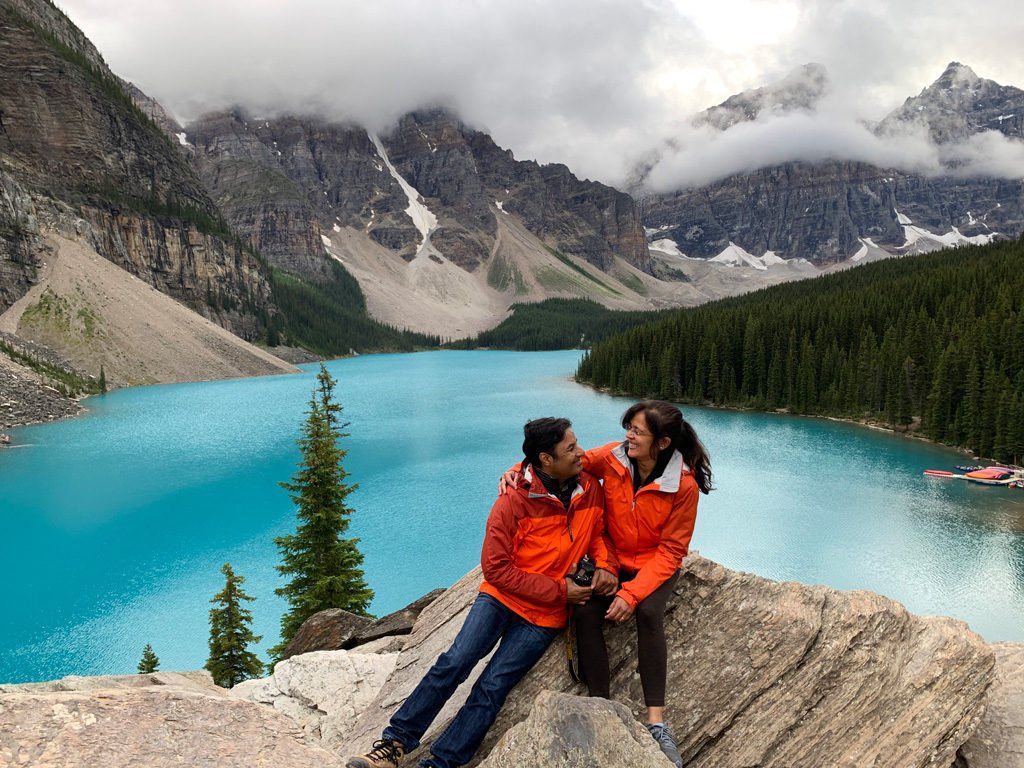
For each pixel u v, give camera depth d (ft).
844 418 355.77
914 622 18.29
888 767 15.98
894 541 159.53
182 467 245.86
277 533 169.99
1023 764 17.72
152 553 155.53
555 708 13.03
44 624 118.11
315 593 85.81
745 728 16.10
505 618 16.17
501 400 450.71
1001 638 115.03
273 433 313.94
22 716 11.56
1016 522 173.17
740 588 17.53
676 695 16.38
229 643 80.74
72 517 184.24
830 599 17.95
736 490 206.59
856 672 16.67
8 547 160.35
